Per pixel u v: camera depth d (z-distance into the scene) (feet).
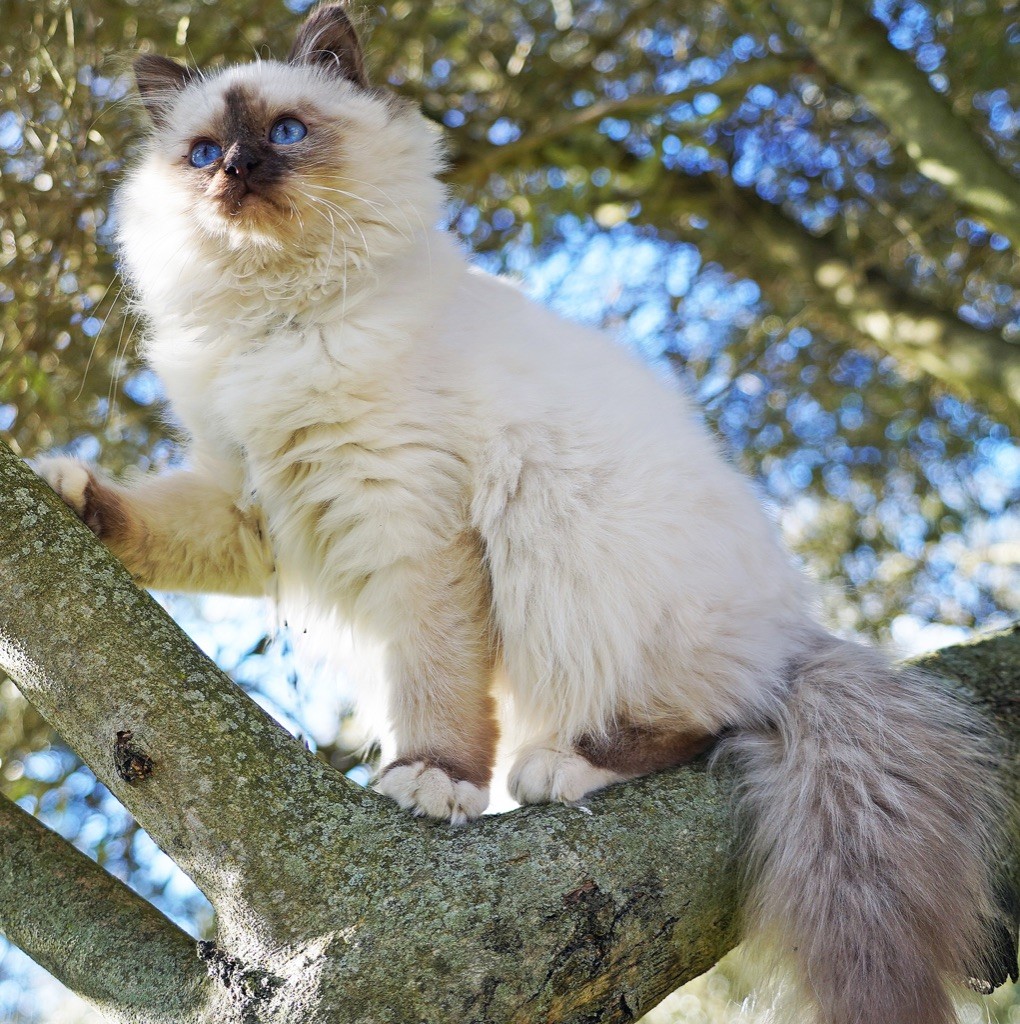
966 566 16.43
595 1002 5.78
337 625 9.31
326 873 5.72
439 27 15.30
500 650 8.73
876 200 15.47
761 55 16.12
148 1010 5.57
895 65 13.32
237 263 8.97
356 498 8.17
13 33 12.52
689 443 8.93
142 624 6.10
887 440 17.12
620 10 16.17
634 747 8.11
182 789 5.75
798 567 9.87
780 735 8.01
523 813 6.49
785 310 17.54
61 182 11.98
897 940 6.86
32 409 12.49
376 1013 5.35
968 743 7.93
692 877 6.44
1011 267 16.38
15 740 13.00
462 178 14.84
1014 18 13.96
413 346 8.42
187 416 9.00
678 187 17.16
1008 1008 13.05
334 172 9.09
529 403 8.48
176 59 11.79
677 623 8.14
